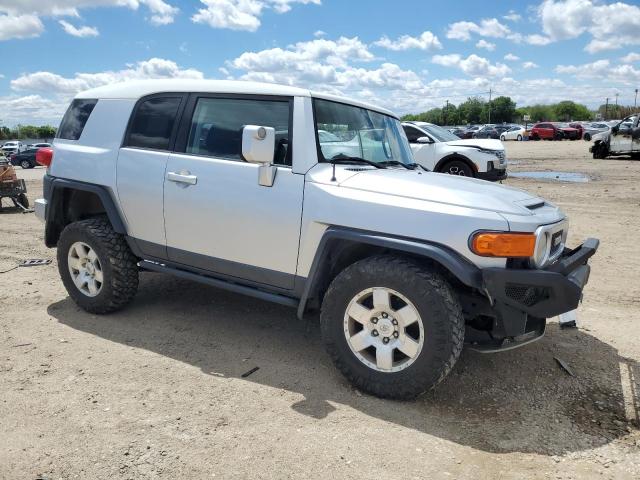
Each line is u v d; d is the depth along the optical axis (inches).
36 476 100.1
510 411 127.3
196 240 158.4
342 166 143.1
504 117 4192.9
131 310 189.6
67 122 193.5
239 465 104.1
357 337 131.1
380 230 127.2
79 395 130.3
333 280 135.5
